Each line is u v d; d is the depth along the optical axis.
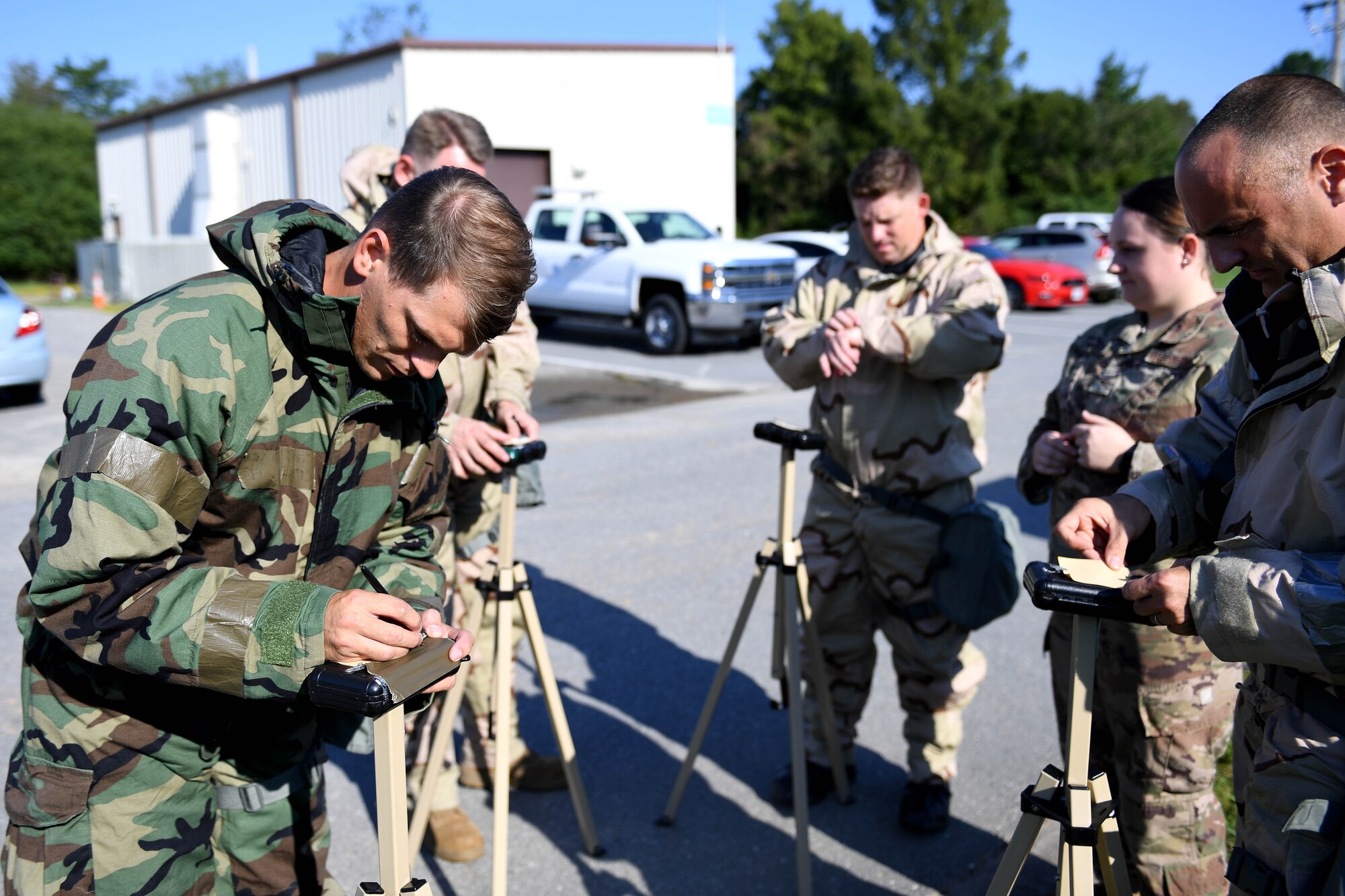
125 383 1.36
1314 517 1.39
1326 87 1.36
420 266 1.38
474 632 2.53
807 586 2.59
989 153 34.94
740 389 9.95
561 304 13.06
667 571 4.84
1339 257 1.36
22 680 1.55
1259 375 1.52
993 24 34.16
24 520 5.49
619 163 17.92
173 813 1.58
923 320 2.57
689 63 18.06
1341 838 1.31
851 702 2.94
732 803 2.91
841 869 2.60
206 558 1.57
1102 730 2.22
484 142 2.66
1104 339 2.34
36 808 1.49
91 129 30.75
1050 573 1.46
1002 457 7.00
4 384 8.56
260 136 20.34
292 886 1.80
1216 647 1.36
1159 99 36.41
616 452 7.25
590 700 3.54
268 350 1.51
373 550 1.80
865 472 2.74
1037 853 2.67
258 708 1.69
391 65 16.55
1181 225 2.11
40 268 29.27
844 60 33.72
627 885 2.53
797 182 34.78
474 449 2.29
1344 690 1.35
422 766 2.69
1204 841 2.17
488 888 2.52
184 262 19.36
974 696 3.54
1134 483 1.75
